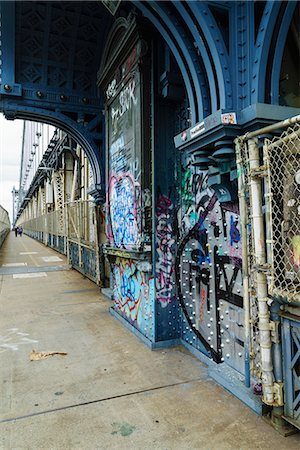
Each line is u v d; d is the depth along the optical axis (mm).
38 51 5508
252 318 2613
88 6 5250
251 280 2580
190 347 3812
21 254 17266
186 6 2430
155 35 3939
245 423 2426
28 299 6680
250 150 2428
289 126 2170
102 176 6145
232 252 3096
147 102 4004
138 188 4035
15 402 2744
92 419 2498
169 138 4141
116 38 4828
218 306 3338
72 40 5590
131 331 4574
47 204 24859
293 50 2600
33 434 2322
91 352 3836
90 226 8633
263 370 2348
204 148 2822
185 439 2252
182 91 3855
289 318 2221
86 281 8742
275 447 2162
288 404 2291
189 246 3871
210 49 2443
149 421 2463
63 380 3143
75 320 5148
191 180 3820
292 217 2232
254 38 2373
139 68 3965
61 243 17109
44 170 19688
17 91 5328
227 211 3150
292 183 2229
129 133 4340
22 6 4969
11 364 3520
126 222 4465
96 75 5996
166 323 4039
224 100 2414
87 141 6016
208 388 2961
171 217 4125
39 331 4617
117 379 3154
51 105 5688
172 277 4098
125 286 4922
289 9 2188
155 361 3570
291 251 2244
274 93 2357
